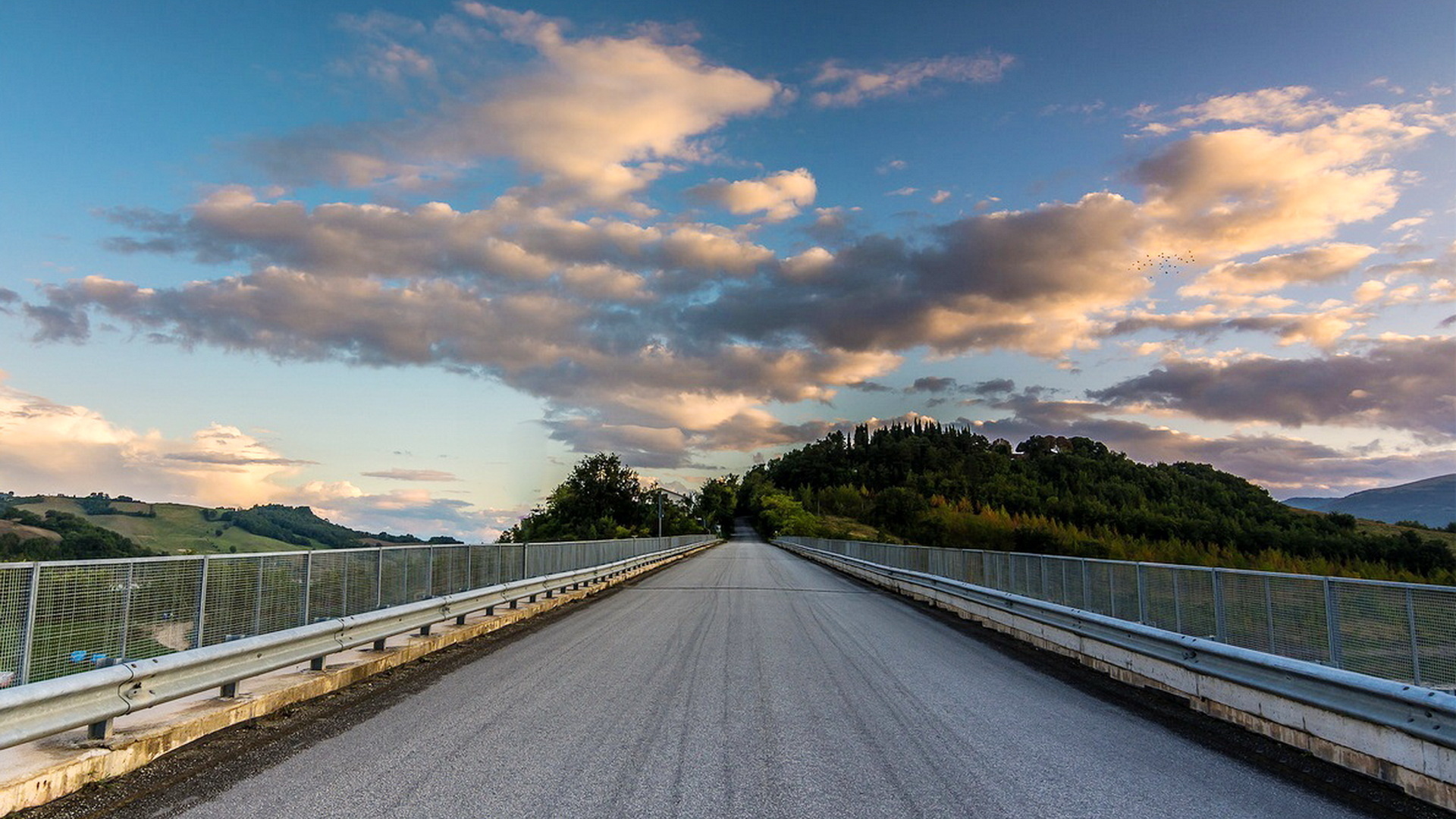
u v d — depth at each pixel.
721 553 80.56
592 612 20.19
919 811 5.33
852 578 37.19
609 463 108.12
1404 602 6.80
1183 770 6.50
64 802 5.56
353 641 10.55
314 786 5.84
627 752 6.81
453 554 16.09
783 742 7.20
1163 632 9.61
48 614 6.52
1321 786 6.11
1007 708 8.95
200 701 8.16
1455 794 5.55
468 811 5.25
